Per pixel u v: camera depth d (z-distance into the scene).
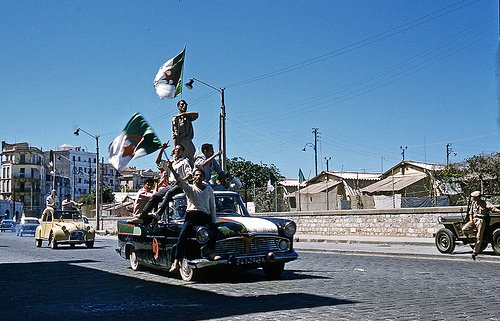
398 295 8.88
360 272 12.65
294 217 35.22
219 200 12.05
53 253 21.33
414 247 21.89
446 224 18.27
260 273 12.52
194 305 8.26
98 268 14.64
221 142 33.62
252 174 66.81
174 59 12.92
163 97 12.91
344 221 31.66
